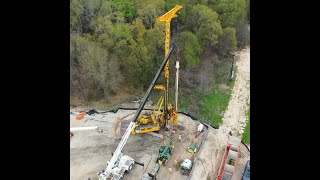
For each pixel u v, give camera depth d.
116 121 50.94
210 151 45.81
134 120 40.03
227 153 44.47
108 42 55.28
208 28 62.94
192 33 63.41
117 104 55.94
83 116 51.84
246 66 71.50
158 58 58.56
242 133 50.84
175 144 46.78
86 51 53.88
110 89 57.78
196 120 52.91
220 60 72.12
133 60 55.12
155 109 52.28
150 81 59.62
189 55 60.00
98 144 45.72
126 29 55.97
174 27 66.56
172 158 44.09
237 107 57.81
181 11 65.12
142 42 56.19
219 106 57.84
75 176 40.16
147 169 41.75
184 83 61.78
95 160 42.81
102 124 50.03
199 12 63.19
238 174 42.09
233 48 70.12
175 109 48.88
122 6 62.34
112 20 60.28
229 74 68.00
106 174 38.59
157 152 44.91
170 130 49.28
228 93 61.94
